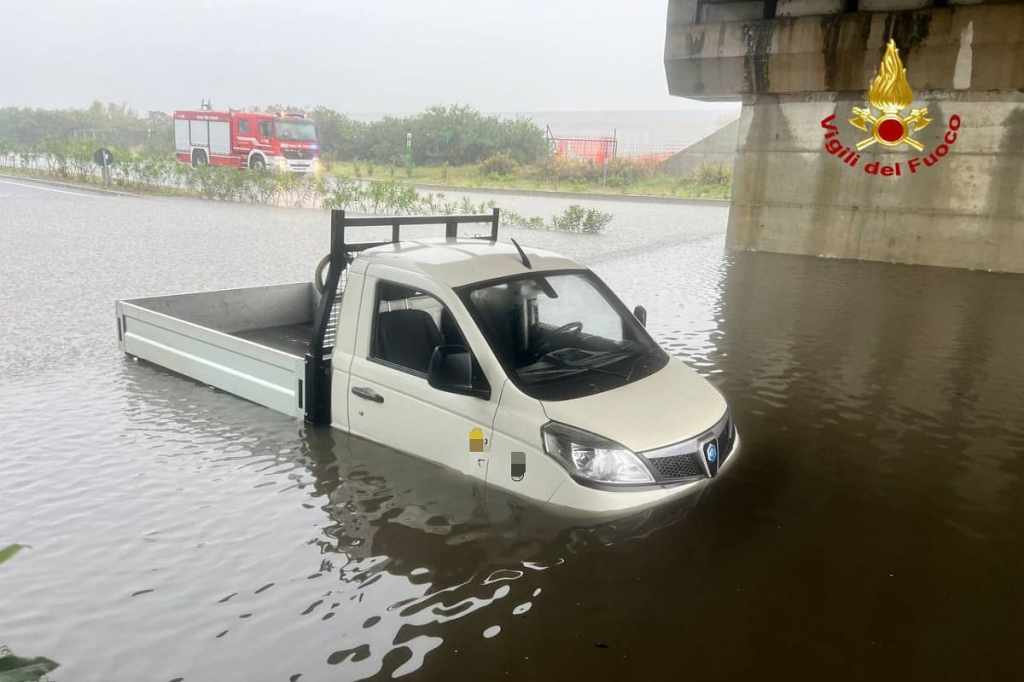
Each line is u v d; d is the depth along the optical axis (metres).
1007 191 15.85
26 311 9.61
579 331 4.94
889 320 10.63
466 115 52.47
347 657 3.13
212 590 3.60
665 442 4.21
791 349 8.85
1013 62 14.66
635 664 3.14
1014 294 13.02
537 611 3.47
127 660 3.10
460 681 3.00
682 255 17.19
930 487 5.09
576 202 31.19
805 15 16.59
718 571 3.86
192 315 7.47
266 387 5.92
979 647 3.36
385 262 5.12
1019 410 6.75
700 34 17.61
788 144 18.02
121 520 4.25
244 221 20.80
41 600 3.51
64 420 5.74
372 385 5.08
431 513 4.29
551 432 4.14
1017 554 4.21
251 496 4.52
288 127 35.78
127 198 26.56
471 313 4.61
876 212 17.33
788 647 3.30
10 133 60.09
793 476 5.20
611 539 4.04
